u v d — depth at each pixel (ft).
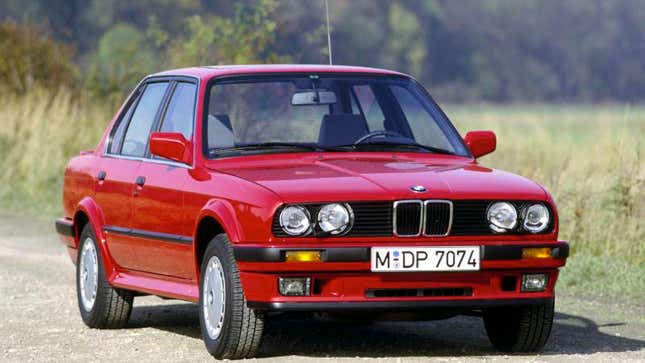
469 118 171.53
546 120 163.63
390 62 445.78
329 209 56.80
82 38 342.23
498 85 551.18
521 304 58.95
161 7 310.04
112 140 74.64
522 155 131.34
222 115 65.36
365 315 58.80
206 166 63.26
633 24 592.60
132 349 65.10
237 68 68.08
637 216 102.89
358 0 402.52
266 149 64.34
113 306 71.97
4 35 231.50
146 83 73.82
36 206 156.97
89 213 73.20
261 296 56.90
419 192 57.57
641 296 86.58
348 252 56.54
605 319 76.54
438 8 529.04
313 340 66.49
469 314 62.34
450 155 66.64
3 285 92.27
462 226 58.08
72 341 68.28
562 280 91.66
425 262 57.31
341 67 69.97
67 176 78.79
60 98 196.95
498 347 63.52
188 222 62.54
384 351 62.90
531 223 59.16
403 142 66.39
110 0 338.54
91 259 73.72
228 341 58.59
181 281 65.21
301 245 56.49
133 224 68.54
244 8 190.39
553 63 570.05
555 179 110.52
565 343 66.69
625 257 99.30
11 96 209.36
